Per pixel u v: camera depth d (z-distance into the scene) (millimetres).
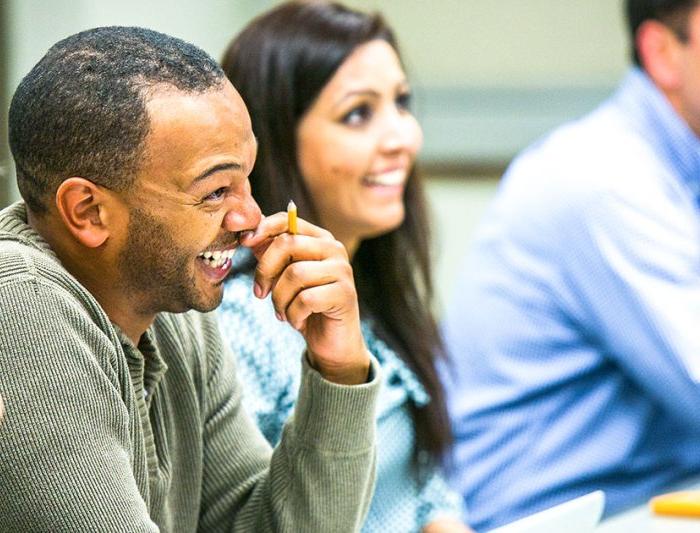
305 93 4094
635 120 5543
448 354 4500
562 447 5395
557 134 5699
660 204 5332
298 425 2924
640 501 5340
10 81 5582
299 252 2781
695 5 5355
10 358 2242
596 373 5414
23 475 2221
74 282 2389
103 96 2318
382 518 4129
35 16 5777
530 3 8844
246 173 2479
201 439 2930
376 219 4203
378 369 2941
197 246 2436
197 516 2963
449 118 9016
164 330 2818
